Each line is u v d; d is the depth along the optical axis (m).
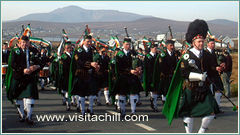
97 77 9.30
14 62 6.37
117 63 7.38
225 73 10.04
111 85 8.09
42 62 6.70
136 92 7.37
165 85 8.13
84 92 7.37
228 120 7.03
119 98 7.43
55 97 11.06
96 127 6.29
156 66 8.14
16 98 6.52
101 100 10.61
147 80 8.81
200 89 4.71
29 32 6.76
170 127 6.33
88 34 7.54
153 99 8.19
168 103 5.00
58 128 6.18
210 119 4.70
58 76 9.63
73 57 7.42
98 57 8.91
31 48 6.70
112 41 12.22
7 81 6.55
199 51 4.85
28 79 6.45
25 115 6.89
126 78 7.37
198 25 4.90
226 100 9.88
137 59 7.36
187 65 4.77
